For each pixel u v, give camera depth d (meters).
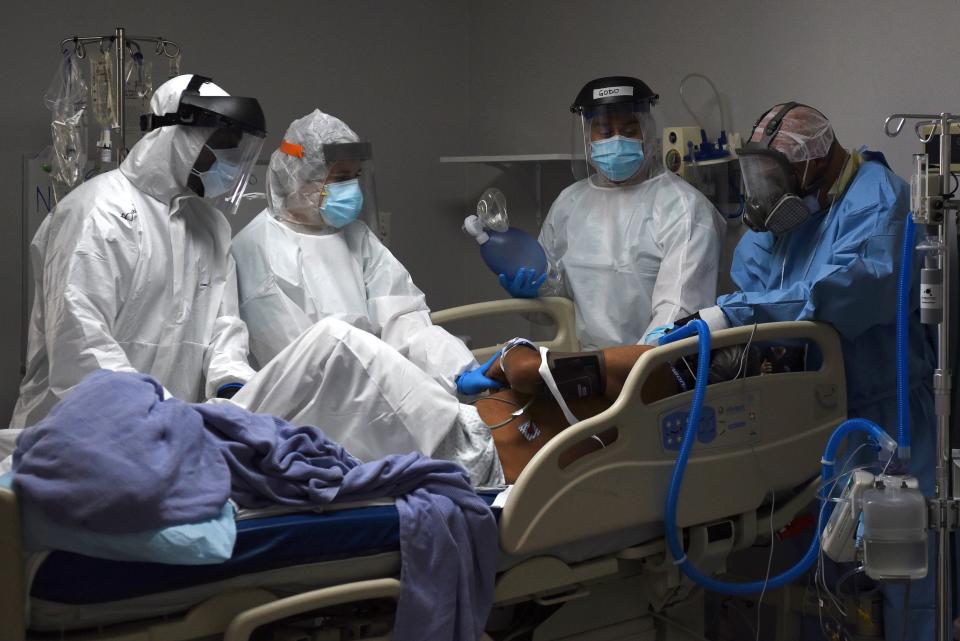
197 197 2.67
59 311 2.34
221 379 2.46
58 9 3.33
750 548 3.09
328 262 2.85
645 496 2.22
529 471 2.03
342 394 2.18
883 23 2.85
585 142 3.05
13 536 1.57
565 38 3.85
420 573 1.86
